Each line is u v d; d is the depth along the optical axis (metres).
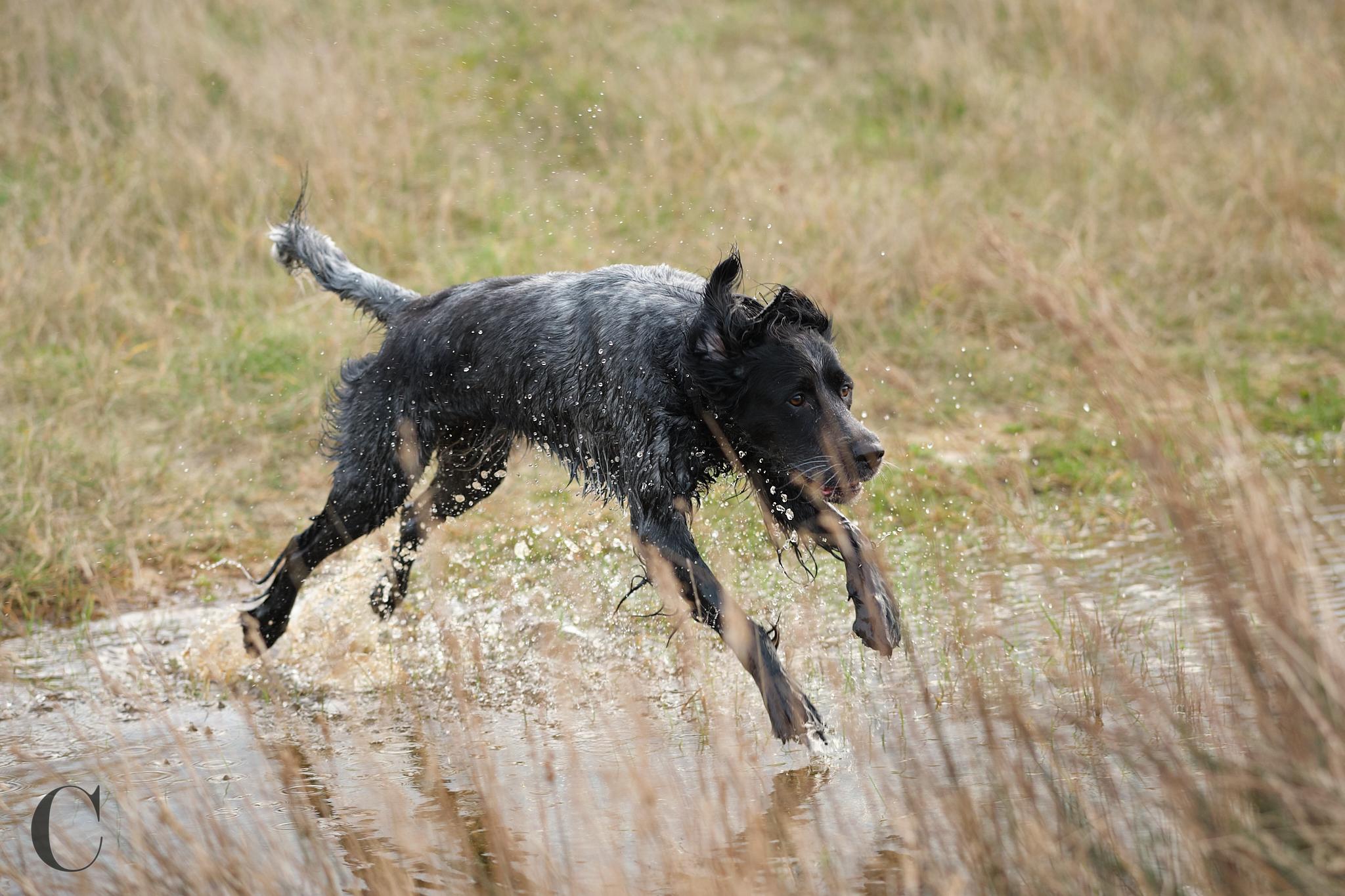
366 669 9.67
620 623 10.09
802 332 8.48
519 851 6.66
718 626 8.20
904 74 22.48
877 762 7.32
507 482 12.86
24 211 16.92
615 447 8.88
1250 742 5.45
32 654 10.20
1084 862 5.48
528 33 23.27
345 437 10.20
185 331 15.45
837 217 17.16
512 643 9.88
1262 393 14.38
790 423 8.38
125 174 17.66
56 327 15.22
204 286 15.97
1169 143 19.88
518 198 18.58
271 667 9.80
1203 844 5.13
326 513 10.16
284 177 17.83
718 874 5.95
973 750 7.04
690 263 16.45
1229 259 16.97
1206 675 7.32
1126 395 7.21
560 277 9.45
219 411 14.15
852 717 7.45
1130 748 6.28
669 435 8.63
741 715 8.32
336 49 21.59
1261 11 23.81
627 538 11.30
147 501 12.78
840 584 10.34
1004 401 14.53
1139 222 18.06
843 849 6.44
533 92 21.47
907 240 16.77
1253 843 5.06
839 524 8.27
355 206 17.59
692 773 7.46
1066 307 7.21
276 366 14.83
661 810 6.97
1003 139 20.17
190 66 20.06
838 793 7.13
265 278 16.47
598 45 22.95
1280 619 5.45
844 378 8.57
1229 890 5.09
